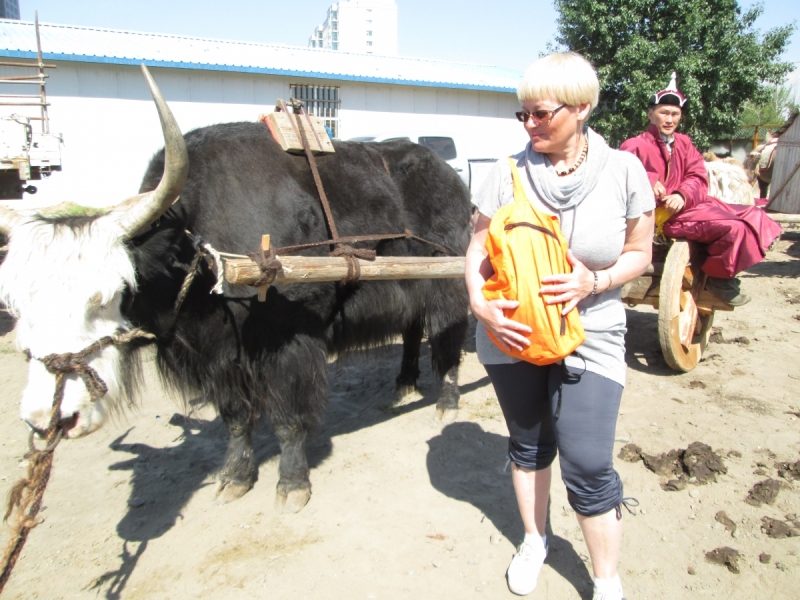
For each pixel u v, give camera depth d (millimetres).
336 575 2639
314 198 3240
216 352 2945
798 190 9758
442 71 19828
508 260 1923
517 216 1955
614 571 2244
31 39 14750
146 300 2734
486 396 4445
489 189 2195
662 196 4168
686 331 4371
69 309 2229
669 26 15789
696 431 3697
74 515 3166
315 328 3127
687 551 2705
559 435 2117
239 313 2859
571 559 2664
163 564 2768
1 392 4645
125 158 14383
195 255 2744
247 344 2934
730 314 6121
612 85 16078
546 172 2061
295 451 3170
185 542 2918
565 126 1965
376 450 3701
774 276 7949
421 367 5078
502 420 4043
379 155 3799
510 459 2438
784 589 2459
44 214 2572
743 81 15883
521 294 1906
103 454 3781
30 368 2291
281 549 2826
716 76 15805
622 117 16016
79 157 13930
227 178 2938
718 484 3158
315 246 3043
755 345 5164
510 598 2473
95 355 2350
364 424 4082
